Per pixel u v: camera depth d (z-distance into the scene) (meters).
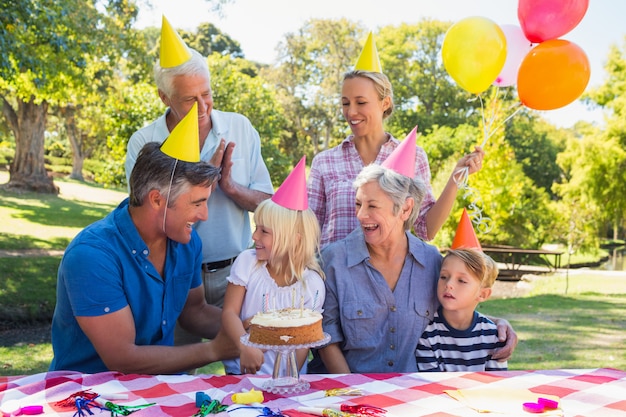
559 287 12.06
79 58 11.76
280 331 1.88
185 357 2.25
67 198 23.94
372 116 2.93
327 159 3.07
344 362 2.54
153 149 2.23
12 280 8.30
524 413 1.74
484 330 2.53
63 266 2.20
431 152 25.39
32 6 7.96
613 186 20.23
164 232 2.29
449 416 1.72
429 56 33.88
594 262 20.03
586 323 7.76
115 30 13.11
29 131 23.81
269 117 17.77
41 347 5.98
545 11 2.67
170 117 3.07
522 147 31.62
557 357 6.07
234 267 2.59
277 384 1.93
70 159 42.16
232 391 1.92
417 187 2.48
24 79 15.32
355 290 2.53
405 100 33.94
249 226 3.32
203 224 3.10
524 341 6.76
